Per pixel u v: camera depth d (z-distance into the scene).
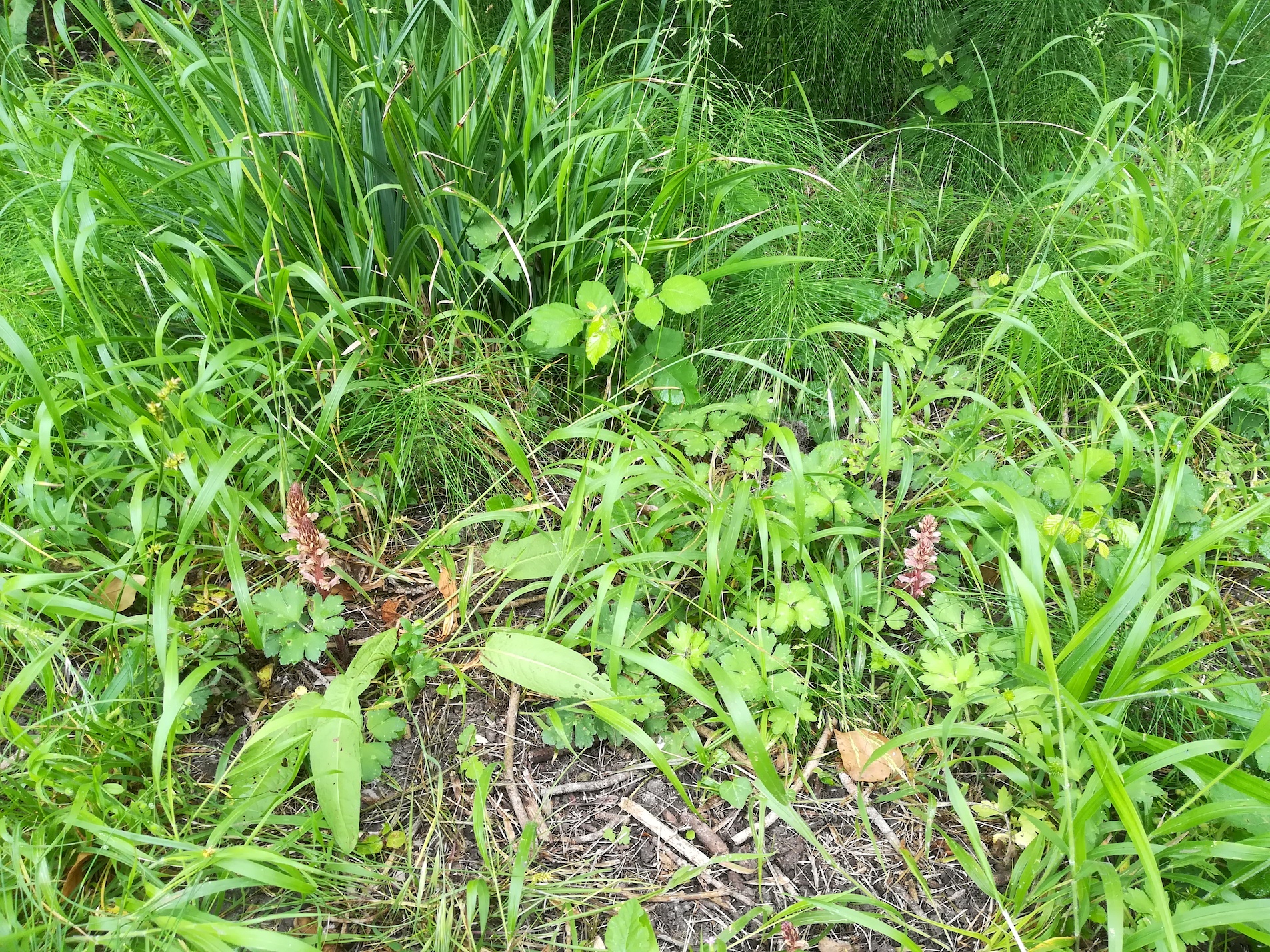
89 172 2.56
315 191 2.41
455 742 1.99
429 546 2.29
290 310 2.44
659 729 1.95
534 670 1.92
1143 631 1.66
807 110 3.35
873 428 2.42
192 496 2.15
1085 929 1.67
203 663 1.73
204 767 1.89
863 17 3.59
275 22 2.23
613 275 2.72
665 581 2.11
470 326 2.64
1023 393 2.37
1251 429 2.53
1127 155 3.11
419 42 2.51
